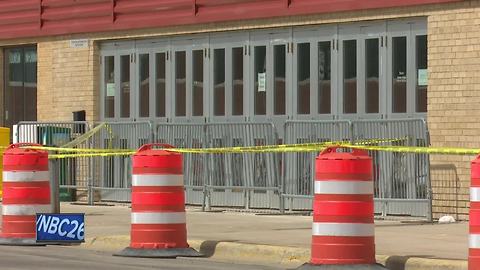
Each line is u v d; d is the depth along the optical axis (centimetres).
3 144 3956
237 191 3588
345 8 3391
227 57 3747
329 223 2036
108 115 4100
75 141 3744
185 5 3822
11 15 4353
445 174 3158
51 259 2334
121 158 3853
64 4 4178
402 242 2516
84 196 4006
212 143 3612
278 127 3609
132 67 4025
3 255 2405
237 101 3725
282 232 2781
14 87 4400
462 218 3127
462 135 3134
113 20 4028
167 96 3919
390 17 3300
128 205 3841
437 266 2123
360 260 2031
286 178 3431
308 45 3541
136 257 2359
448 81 3164
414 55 3284
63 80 4194
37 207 2633
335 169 2039
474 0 3098
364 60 3403
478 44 3094
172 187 2372
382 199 3188
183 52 3878
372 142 3172
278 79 3616
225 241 2519
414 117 3278
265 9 3594
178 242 2388
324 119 3494
